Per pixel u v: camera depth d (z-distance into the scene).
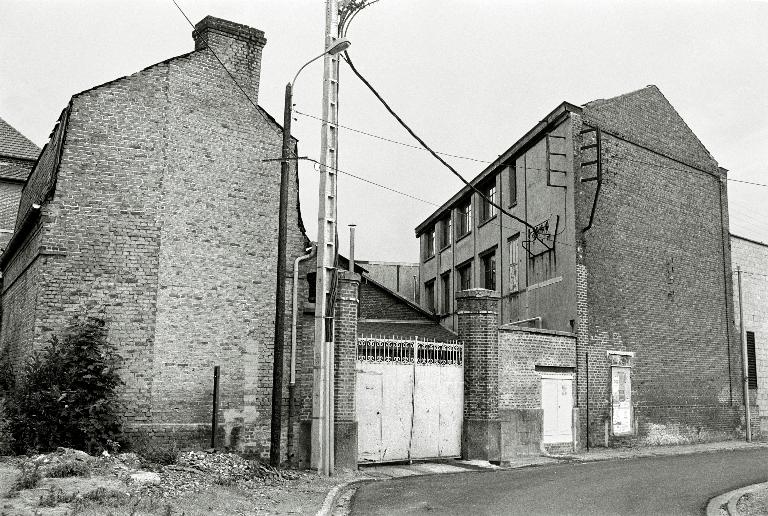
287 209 14.84
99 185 13.70
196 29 15.52
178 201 14.27
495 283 25.55
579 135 20.55
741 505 10.30
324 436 13.73
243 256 14.80
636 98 22.41
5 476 9.82
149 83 14.33
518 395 17.59
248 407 14.41
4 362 15.92
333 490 11.70
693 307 22.58
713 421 22.41
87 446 12.15
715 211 24.02
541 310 21.48
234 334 14.48
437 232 32.59
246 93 15.38
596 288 20.05
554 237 20.97
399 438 15.66
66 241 13.35
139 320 13.63
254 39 15.67
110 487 9.49
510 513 9.50
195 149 14.59
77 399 12.29
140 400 13.44
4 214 23.64
